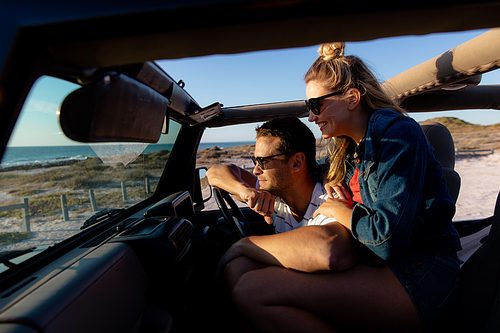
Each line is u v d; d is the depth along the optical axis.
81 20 0.39
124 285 1.06
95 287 0.91
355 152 1.17
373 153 1.03
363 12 0.38
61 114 0.60
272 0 0.36
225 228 1.69
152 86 1.04
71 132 0.63
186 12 0.38
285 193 1.45
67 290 0.81
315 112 1.19
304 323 0.99
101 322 0.88
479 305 1.00
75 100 0.60
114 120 0.72
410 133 0.95
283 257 1.09
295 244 1.08
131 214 1.86
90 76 0.57
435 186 1.04
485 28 0.42
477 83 1.70
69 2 0.39
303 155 1.37
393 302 0.98
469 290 1.05
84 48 0.44
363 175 1.11
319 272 1.05
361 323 1.02
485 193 5.29
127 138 0.84
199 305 1.56
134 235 1.27
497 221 1.08
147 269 1.21
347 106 1.15
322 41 0.45
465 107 2.00
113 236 1.30
